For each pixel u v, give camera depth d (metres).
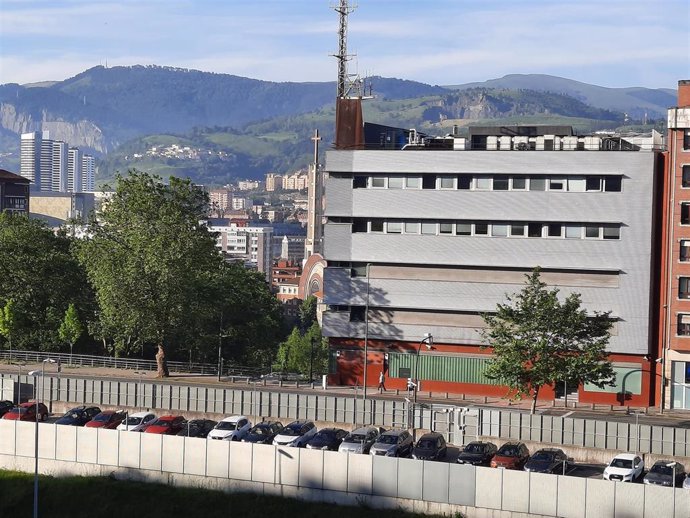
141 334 143.25
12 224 177.62
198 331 169.62
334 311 139.62
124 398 118.69
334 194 137.88
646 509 81.38
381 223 137.25
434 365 135.25
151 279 141.75
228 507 92.56
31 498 97.56
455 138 149.25
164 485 97.62
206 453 96.62
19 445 103.50
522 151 131.12
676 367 124.38
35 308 169.75
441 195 134.25
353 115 149.25
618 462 90.31
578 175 129.25
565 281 130.25
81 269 177.00
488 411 104.19
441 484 88.12
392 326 137.00
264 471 94.25
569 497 83.81
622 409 123.62
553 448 95.00
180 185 153.62
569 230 130.38
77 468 101.44
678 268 124.31
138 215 149.38
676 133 124.62
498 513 86.12
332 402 110.50
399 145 155.25
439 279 135.25
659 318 126.94
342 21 155.38
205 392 115.38
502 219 132.00
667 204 126.69
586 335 115.69
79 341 170.88
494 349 116.38
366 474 90.56
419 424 107.19
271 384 137.88
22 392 122.62
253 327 192.88
